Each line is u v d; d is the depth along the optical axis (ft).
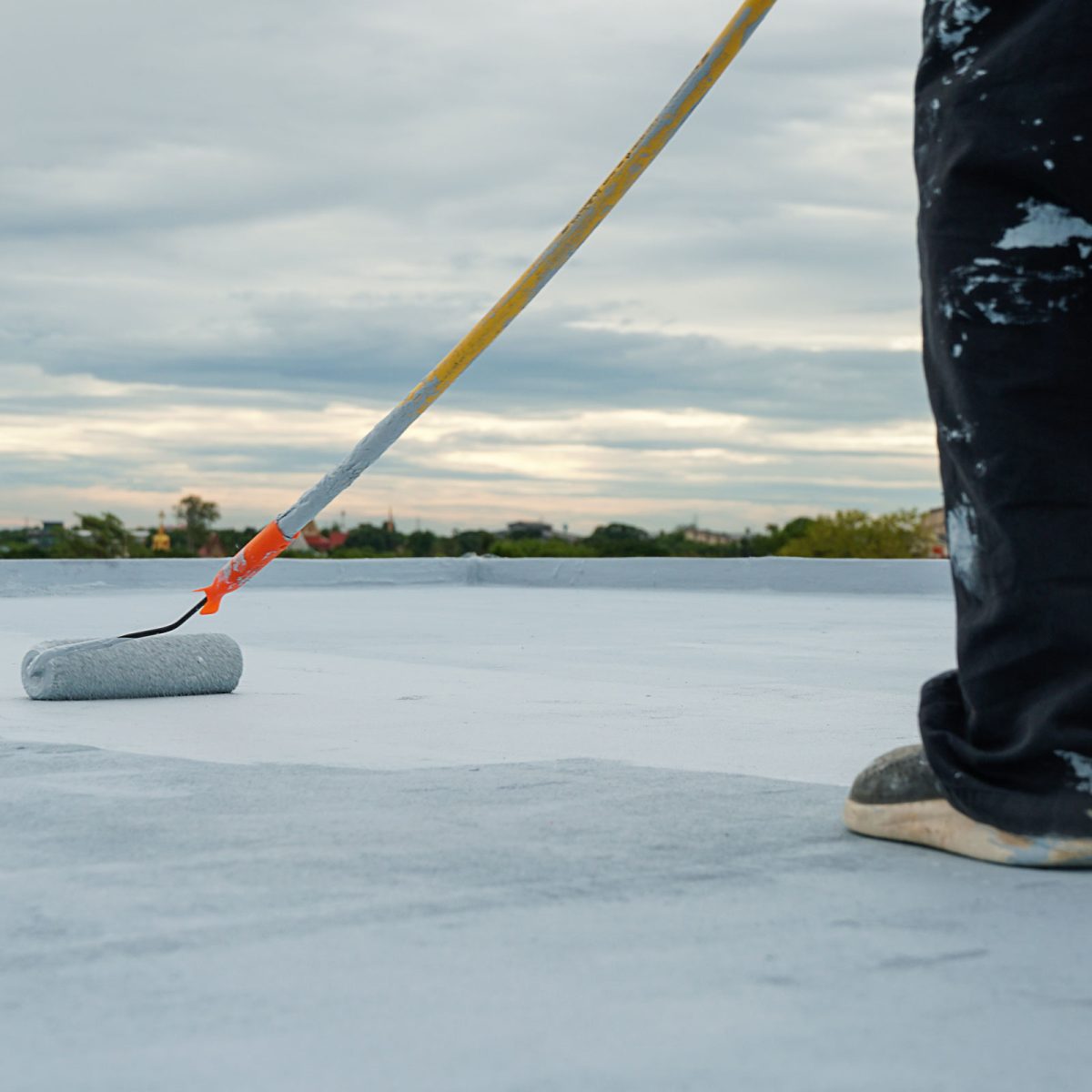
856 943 4.11
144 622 21.17
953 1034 3.36
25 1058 3.22
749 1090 3.04
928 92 5.44
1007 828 5.09
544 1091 3.04
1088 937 4.18
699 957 3.96
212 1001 3.59
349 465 8.19
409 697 11.19
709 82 6.50
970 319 5.25
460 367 7.69
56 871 4.98
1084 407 5.12
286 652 15.93
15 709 10.34
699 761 7.79
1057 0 5.03
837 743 8.54
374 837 5.55
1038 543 5.11
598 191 6.72
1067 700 5.04
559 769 7.31
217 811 6.12
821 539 181.37
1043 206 5.12
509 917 4.38
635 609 25.48
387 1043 3.30
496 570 35.81
